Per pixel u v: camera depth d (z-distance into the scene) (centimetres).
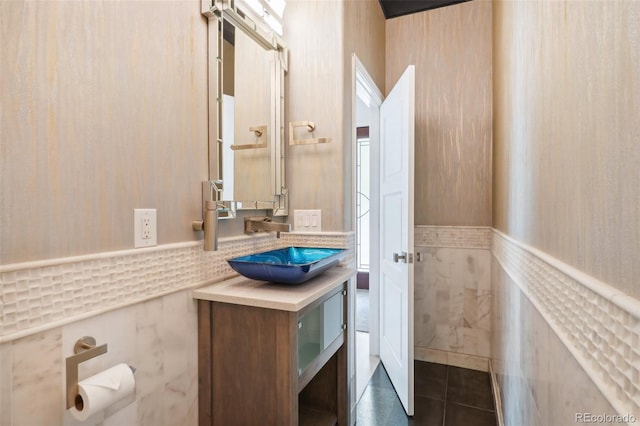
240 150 151
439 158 254
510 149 153
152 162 109
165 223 114
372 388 222
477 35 246
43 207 79
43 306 79
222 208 138
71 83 85
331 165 183
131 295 101
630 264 46
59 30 82
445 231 253
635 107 45
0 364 71
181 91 121
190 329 124
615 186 51
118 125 97
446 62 254
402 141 204
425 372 241
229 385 125
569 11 73
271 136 177
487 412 194
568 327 71
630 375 46
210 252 135
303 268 124
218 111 135
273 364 118
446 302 253
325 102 183
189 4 125
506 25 167
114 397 84
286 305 115
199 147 129
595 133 59
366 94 239
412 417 191
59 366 82
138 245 103
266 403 119
